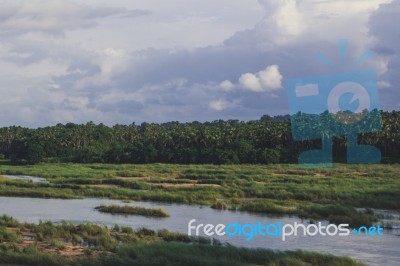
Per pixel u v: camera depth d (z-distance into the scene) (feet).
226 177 297.94
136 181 270.46
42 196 223.71
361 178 289.12
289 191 228.43
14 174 347.97
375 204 197.36
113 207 175.01
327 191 223.51
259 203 182.50
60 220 153.69
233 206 187.21
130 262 93.56
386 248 118.52
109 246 107.86
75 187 247.09
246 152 415.64
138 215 168.45
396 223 153.69
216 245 110.11
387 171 331.77
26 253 98.43
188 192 230.07
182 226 146.61
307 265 97.50
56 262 93.30
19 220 153.07
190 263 94.17
